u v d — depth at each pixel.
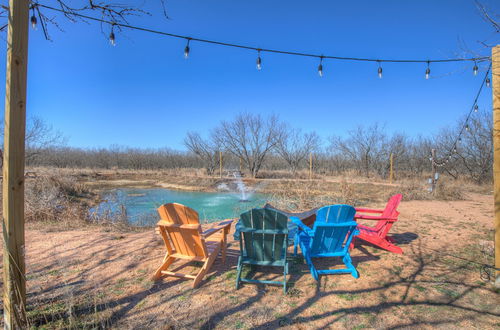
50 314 2.89
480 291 3.36
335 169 27.64
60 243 5.28
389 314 2.90
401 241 5.36
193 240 3.61
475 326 2.70
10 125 2.39
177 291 3.40
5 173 2.42
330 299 3.20
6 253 2.46
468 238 5.56
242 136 23.97
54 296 3.26
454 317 2.84
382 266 4.12
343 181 11.73
